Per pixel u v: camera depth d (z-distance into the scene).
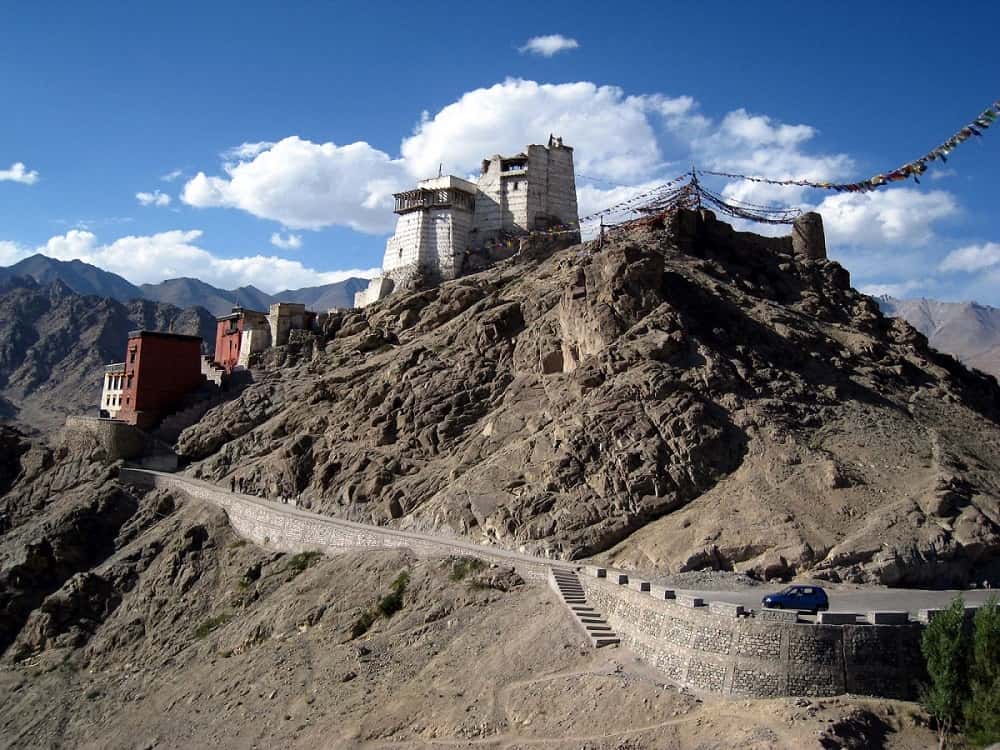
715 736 30.84
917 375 68.69
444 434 65.12
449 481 59.94
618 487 50.56
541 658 39.66
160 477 83.06
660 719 32.94
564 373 63.41
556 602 43.31
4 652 68.31
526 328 70.62
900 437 53.81
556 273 74.75
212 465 82.25
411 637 46.41
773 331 63.97
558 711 35.53
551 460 53.16
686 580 42.47
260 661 50.69
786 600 35.25
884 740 30.03
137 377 93.62
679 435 51.78
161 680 55.94
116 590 70.44
